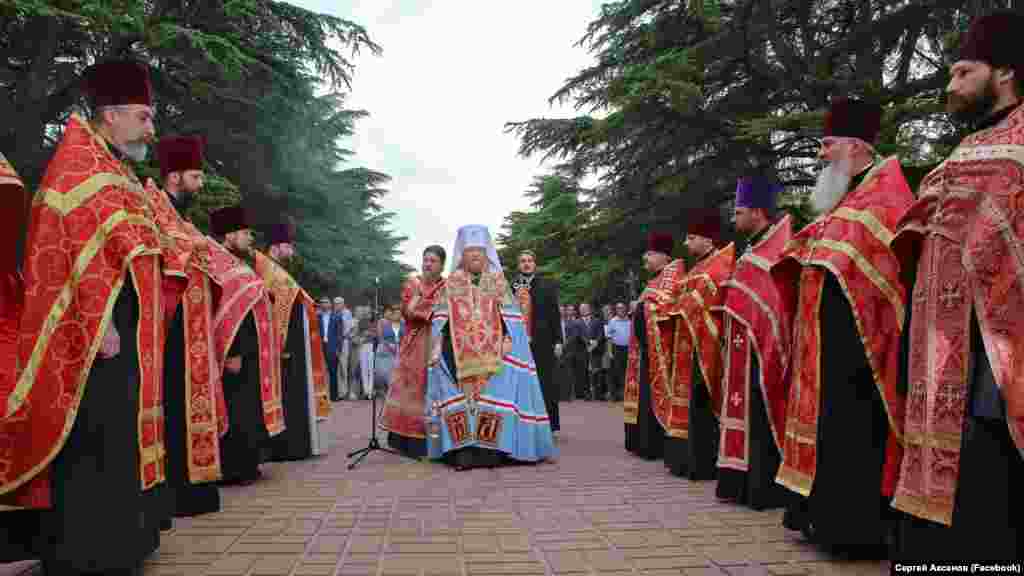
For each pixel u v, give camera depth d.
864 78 18.12
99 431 3.38
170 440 4.88
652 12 21.92
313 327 8.12
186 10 20.14
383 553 4.03
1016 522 2.73
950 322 2.85
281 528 4.62
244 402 6.28
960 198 2.83
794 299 4.50
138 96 3.87
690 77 19.41
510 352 7.50
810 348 4.01
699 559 3.89
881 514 3.76
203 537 4.39
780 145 20.64
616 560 3.88
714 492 5.80
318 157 29.72
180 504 4.93
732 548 4.11
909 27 17.86
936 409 2.86
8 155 17.55
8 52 17.69
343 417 13.12
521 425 7.36
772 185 5.57
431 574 3.64
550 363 9.96
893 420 3.66
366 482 6.35
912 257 3.29
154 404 3.71
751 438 5.13
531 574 3.64
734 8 19.62
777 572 3.65
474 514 5.02
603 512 5.07
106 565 3.32
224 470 6.15
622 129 20.45
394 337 14.89
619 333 17.89
